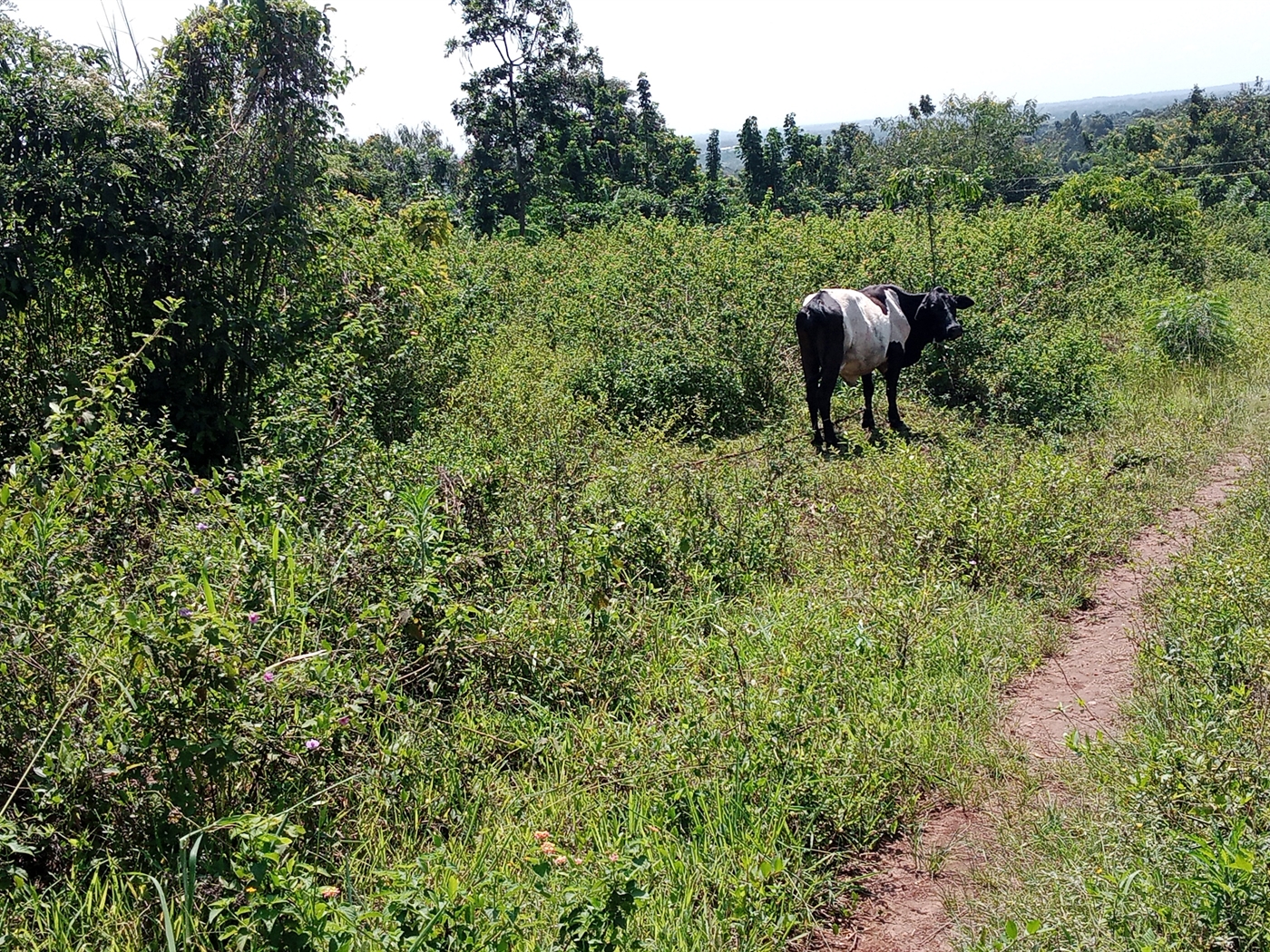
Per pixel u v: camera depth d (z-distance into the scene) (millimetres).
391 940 2629
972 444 8672
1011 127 46938
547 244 20797
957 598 5660
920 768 4031
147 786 3268
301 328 7938
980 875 3443
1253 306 16609
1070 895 3145
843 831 3688
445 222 13672
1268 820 3221
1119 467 8570
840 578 5863
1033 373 10672
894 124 50750
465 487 5562
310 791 3457
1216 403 10664
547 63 39094
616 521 5562
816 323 9539
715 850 3412
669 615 5281
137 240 6938
